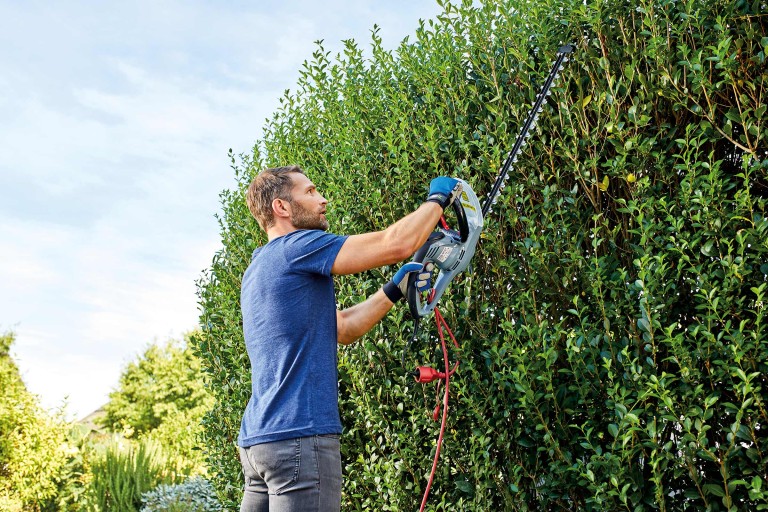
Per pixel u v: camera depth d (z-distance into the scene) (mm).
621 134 2418
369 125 3303
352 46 3443
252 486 2098
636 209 2346
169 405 13812
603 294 2395
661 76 2357
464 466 2785
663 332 2271
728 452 2055
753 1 2277
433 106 3062
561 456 2385
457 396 2783
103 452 9398
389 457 2967
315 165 3627
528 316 2496
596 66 2576
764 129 2203
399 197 3055
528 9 2768
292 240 2061
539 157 2662
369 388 3055
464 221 2133
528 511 2541
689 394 2127
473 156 2918
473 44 2910
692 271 2168
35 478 9391
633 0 2514
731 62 2148
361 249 1957
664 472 2229
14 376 10109
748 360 2088
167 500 6527
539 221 2701
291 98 3877
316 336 2010
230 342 3723
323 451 1922
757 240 2096
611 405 2240
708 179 2209
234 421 3730
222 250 4047
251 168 4055
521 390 2373
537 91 2709
